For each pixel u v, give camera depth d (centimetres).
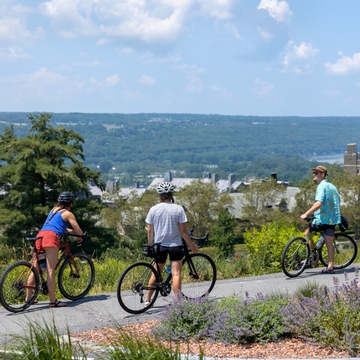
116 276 1381
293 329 732
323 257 1419
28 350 591
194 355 636
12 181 5225
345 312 706
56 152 5497
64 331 827
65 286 1053
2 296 948
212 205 11556
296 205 11881
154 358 562
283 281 1202
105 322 880
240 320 735
